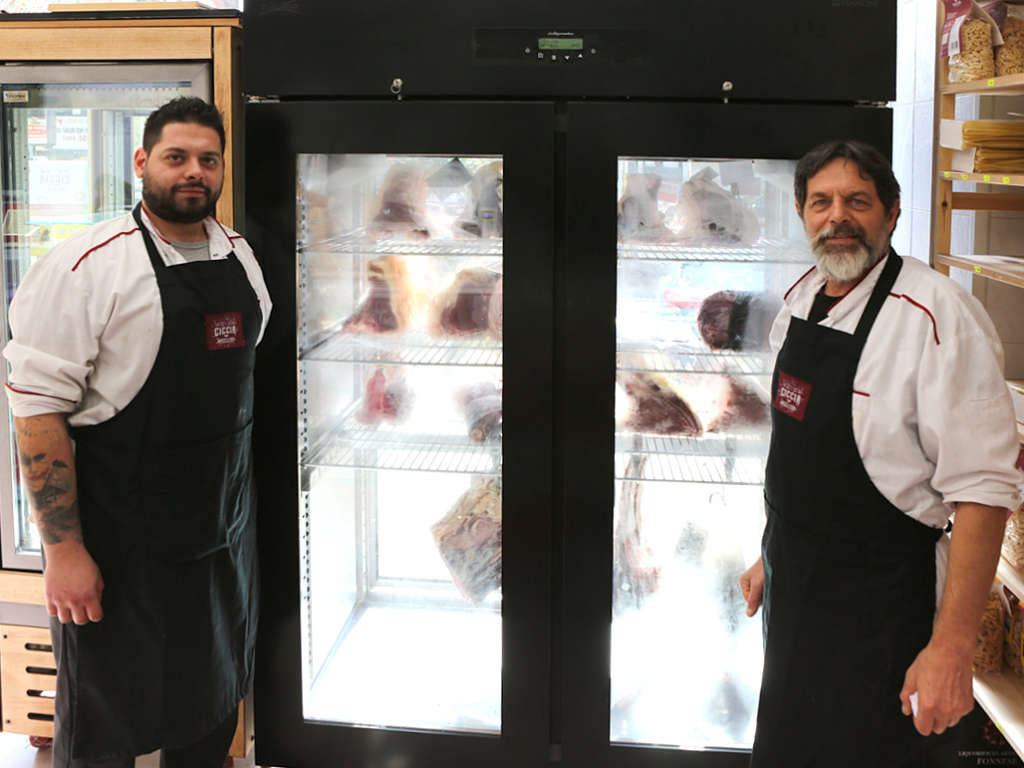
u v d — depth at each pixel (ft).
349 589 8.50
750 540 7.59
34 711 8.10
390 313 7.41
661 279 7.11
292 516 7.27
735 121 6.58
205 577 6.53
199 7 7.35
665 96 6.63
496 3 6.62
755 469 7.29
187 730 6.59
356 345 7.50
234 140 7.31
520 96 6.75
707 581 7.61
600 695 7.20
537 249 6.79
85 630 6.32
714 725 7.43
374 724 7.48
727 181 6.98
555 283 6.86
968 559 5.10
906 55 9.38
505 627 7.20
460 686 7.77
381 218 7.24
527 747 7.33
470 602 7.79
